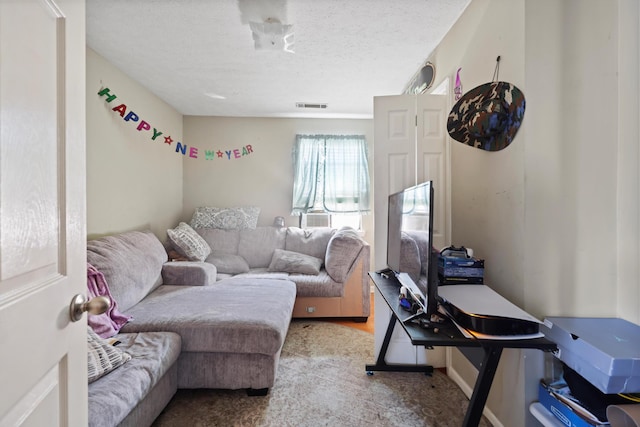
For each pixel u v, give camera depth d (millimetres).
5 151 493
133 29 2020
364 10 1857
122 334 1672
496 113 1478
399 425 1574
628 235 1319
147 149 3014
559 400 1221
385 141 2184
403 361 2145
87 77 2205
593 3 1353
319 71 2668
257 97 3279
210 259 3248
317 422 1592
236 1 1761
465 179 1920
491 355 1138
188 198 3883
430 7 1843
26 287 542
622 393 1030
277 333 1739
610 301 1358
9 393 497
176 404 1729
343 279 2963
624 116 1330
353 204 3938
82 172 725
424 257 1300
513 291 1444
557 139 1366
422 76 2533
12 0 509
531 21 1360
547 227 1369
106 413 1081
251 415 1640
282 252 3416
